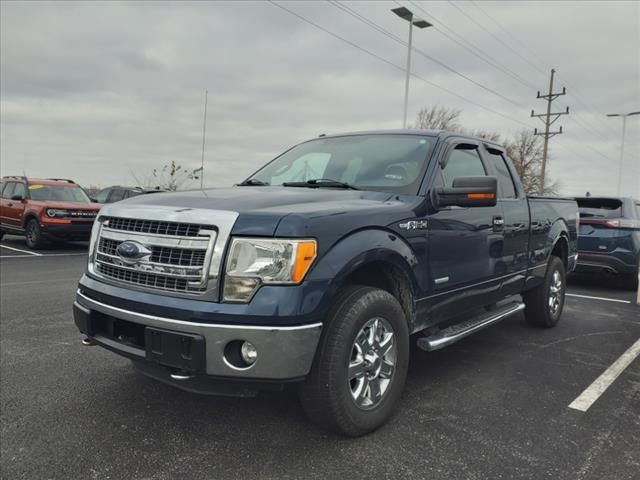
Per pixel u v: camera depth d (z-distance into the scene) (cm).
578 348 510
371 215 302
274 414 331
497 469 270
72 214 1313
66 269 985
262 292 255
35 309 622
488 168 459
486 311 468
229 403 348
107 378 391
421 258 340
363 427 296
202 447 287
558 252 623
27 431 303
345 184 371
